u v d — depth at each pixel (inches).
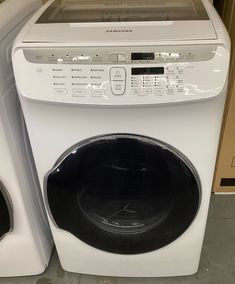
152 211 46.8
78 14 41.7
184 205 42.3
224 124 58.6
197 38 33.5
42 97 34.3
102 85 33.7
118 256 49.2
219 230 59.9
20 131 43.6
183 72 33.2
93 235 46.5
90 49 33.6
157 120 36.1
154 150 38.7
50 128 37.7
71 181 41.7
